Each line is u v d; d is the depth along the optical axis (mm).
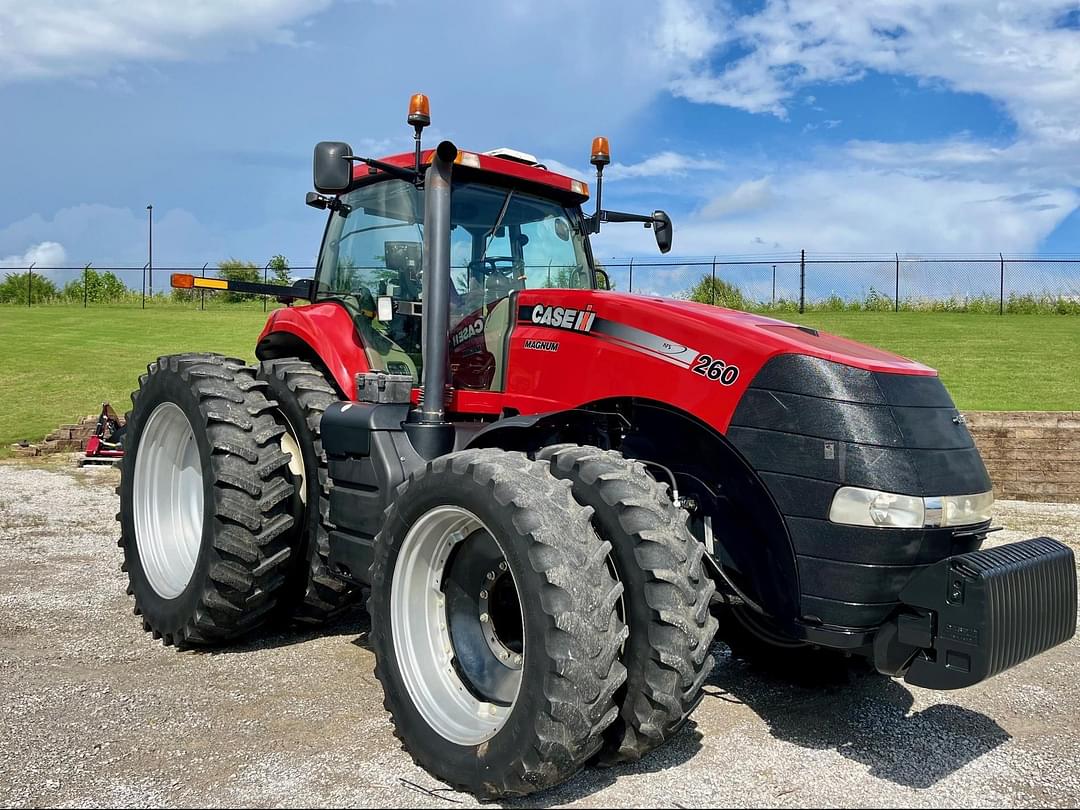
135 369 16938
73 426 11602
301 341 4965
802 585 3143
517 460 3086
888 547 3016
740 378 3297
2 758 3145
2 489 8945
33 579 5699
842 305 26234
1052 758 3295
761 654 4141
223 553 4129
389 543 3324
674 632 2875
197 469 4828
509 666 3250
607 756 3031
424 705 3168
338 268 4871
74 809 2783
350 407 4074
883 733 3510
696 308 3736
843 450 3076
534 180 4461
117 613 5008
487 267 4398
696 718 3639
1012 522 7590
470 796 2928
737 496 3441
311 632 4727
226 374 4469
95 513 7867
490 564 3271
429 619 3334
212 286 4938
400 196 4449
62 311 30234
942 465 3164
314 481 4414
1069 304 24953
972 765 3225
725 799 2916
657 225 4988
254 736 3363
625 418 3648
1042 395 12234
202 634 4277
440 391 3883
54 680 3934
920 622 2965
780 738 3441
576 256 4797
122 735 3352
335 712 3605
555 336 3861
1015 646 2920
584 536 2861
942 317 23297
